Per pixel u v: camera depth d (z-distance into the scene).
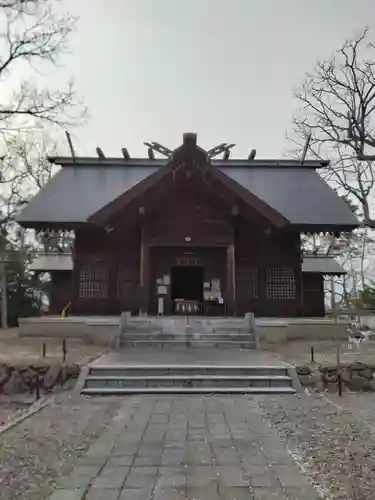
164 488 4.68
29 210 21.92
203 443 6.25
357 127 18.27
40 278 36.72
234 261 20.11
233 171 26.67
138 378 10.34
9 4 14.15
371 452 5.86
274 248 21.77
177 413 8.10
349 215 21.66
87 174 25.86
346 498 4.45
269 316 21.31
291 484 4.79
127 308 21.44
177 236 20.16
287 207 22.34
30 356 12.59
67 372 10.47
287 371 10.73
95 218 18.88
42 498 4.46
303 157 25.95
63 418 7.73
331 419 7.63
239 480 4.90
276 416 7.86
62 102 16.31
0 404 9.23
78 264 21.70
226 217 20.38
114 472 5.15
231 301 19.69
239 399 9.35
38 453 5.83
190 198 20.41
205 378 10.39
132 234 21.88
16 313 33.44
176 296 26.78
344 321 17.11
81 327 16.69
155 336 15.05
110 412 8.19
